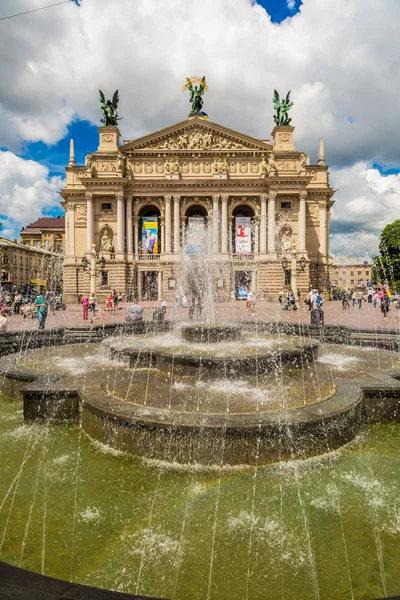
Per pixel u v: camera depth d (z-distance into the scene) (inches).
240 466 291.9
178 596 177.6
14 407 439.8
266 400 361.4
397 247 2753.4
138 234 2819.9
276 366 496.1
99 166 2645.2
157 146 2704.2
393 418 392.2
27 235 4731.8
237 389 402.6
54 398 384.2
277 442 295.1
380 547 208.7
